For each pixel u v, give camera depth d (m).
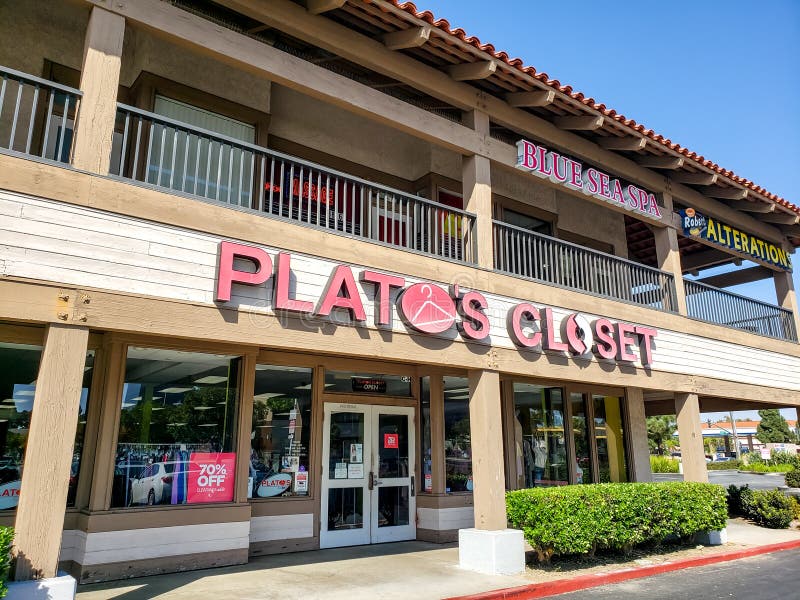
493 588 6.51
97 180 5.52
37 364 6.97
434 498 9.60
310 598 5.99
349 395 9.45
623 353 9.50
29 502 4.76
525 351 8.39
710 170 10.97
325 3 6.96
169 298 5.70
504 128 10.26
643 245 15.67
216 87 8.48
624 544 8.57
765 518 12.21
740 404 14.58
